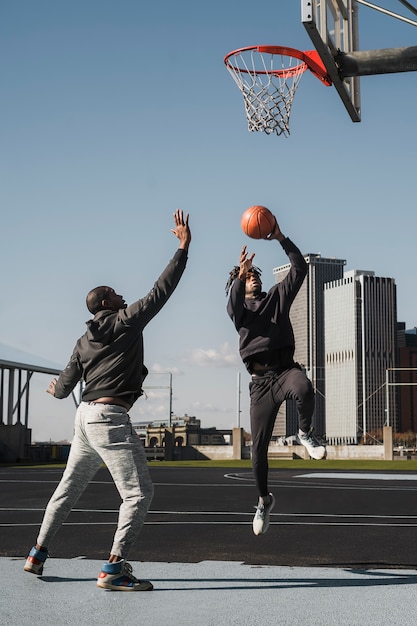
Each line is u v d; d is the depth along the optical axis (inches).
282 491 608.4
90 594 181.3
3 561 234.1
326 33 371.2
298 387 219.9
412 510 442.0
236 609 164.2
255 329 229.9
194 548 280.4
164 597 178.2
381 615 157.6
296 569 221.5
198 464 1523.1
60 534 321.4
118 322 191.9
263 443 231.6
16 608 164.7
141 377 198.7
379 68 390.3
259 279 239.3
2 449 1659.7
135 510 188.2
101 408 191.0
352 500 517.0
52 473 985.5
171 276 193.6
